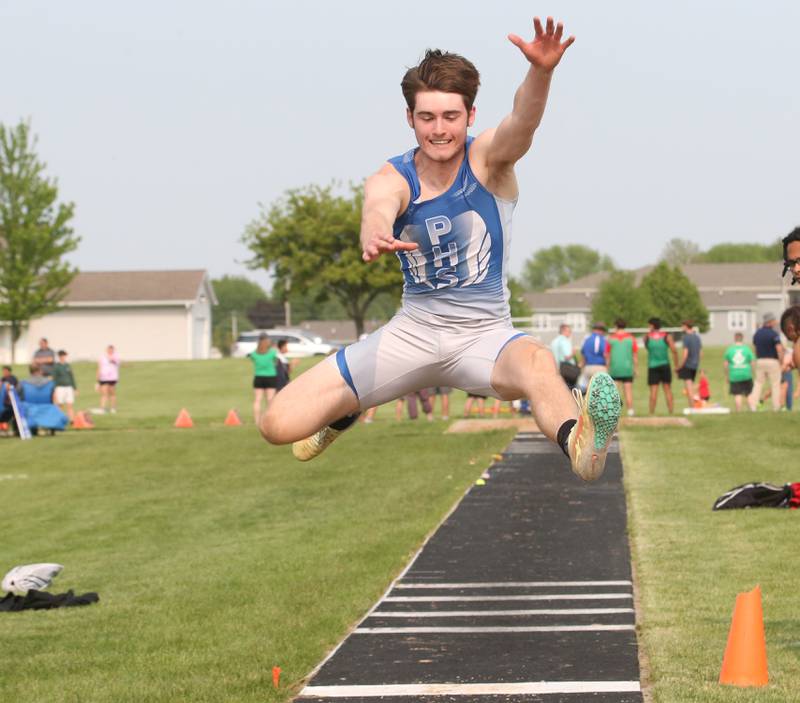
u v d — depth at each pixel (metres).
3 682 11.14
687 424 35.03
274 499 24.08
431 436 34.84
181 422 47.56
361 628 12.47
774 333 40.75
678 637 11.47
